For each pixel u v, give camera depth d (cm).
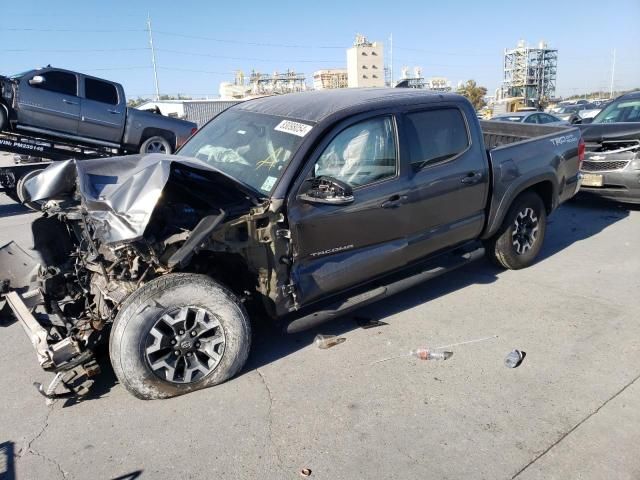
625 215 770
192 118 4138
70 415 319
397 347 391
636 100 884
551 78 9575
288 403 324
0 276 407
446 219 446
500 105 5378
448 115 449
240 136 417
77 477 267
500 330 413
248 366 370
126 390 335
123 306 314
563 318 430
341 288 392
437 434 290
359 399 326
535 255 552
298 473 265
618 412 304
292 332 364
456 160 446
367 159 391
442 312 451
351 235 383
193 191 359
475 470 262
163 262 330
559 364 359
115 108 1262
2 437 301
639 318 425
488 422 299
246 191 342
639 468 260
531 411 308
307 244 361
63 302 380
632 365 355
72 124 1212
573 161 579
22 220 945
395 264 419
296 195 353
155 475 267
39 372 375
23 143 1161
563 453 272
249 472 267
